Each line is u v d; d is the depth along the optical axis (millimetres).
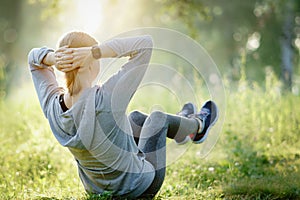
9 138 13555
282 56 29234
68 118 6914
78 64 6730
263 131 14016
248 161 11469
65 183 9477
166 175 10375
